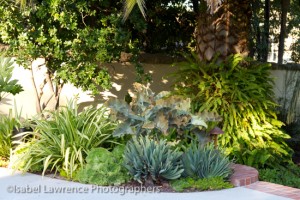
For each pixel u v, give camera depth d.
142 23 6.27
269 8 9.62
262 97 6.46
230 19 6.65
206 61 6.70
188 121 4.64
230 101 6.36
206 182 4.46
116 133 4.57
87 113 5.41
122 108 4.57
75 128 5.13
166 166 4.48
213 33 6.66
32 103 7.13
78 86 6.39
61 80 6.82
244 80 6.39
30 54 5.98
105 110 5.50
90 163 4.69
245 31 6.73
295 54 11.05
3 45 6.84
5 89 5.27
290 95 8.84
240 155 6.03
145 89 4.77
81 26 6.39
